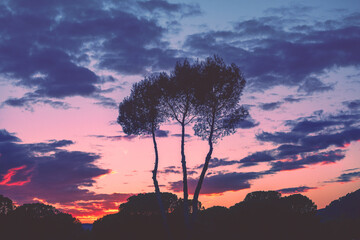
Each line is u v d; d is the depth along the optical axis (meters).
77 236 44.50
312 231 41.69
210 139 27.45
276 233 40.81
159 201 28.58
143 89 30.92
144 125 31.06
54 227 44.84
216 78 27.83
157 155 29.80
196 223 37.31
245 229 39.75
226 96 27.91
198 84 27.97
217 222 39.66
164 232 33.66
